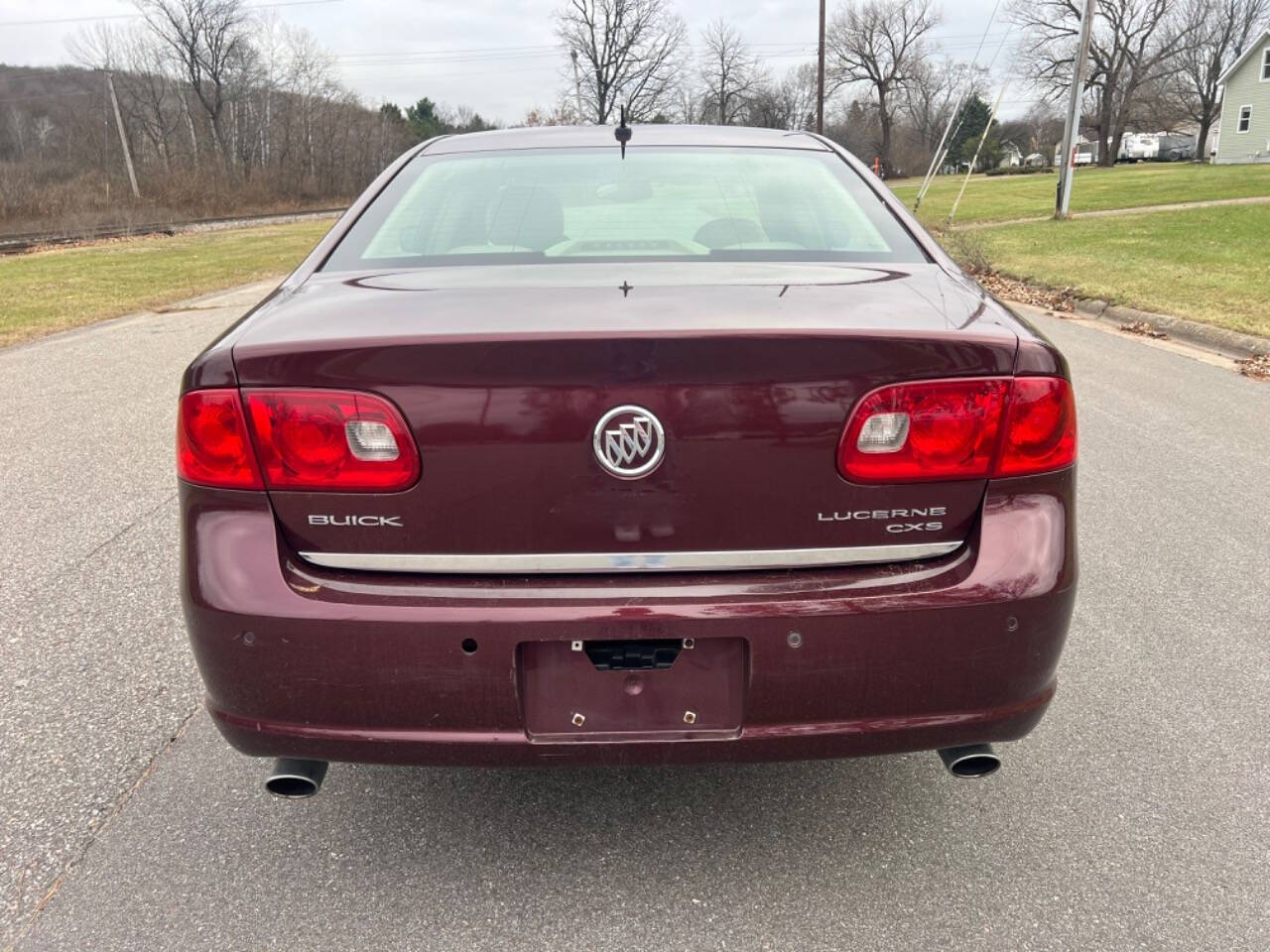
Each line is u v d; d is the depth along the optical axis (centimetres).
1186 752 269
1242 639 334
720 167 283
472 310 190
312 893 216
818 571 187
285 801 250
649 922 207
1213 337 891
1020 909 210
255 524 186
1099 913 208
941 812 245
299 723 189
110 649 332
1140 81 7125
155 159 6262
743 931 204
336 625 182
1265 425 612
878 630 183
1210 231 1955
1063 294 1188
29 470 540
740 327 177
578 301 194
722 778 260
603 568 183
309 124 7131
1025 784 255
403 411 178
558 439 177
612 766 191
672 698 188
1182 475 515
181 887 219
